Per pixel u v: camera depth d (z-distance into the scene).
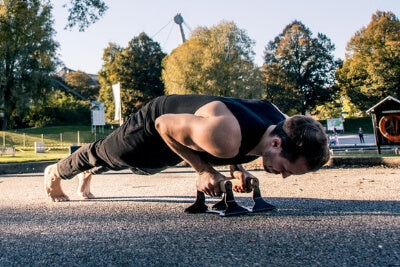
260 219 2.30
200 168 2.18
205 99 2.08
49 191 3.48
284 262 1.46
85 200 3.53
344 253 1.54
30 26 15.28
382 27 48.44
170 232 2.03
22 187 5.15
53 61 39.78
